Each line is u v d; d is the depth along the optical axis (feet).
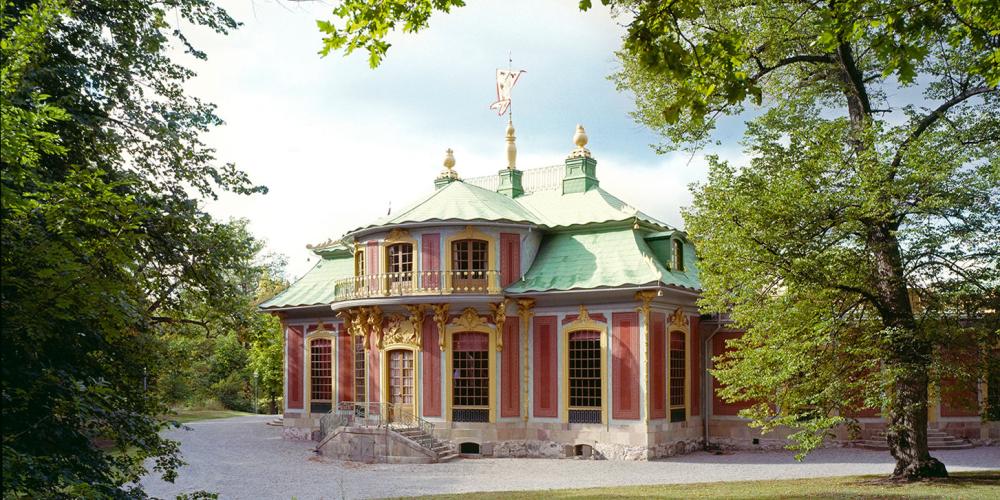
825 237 67.97
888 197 65.10
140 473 43.98
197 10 53.21
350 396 126.00
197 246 50.08
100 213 33.12
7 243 28.68
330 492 77.46
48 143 29.96
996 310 66.08
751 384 71.20
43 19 32.58
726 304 78.74
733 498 64.85
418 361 110.42
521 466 96.32
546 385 107.14
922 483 68.44
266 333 61.11
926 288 68.33
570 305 106.73
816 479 77.36
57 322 35.70
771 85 80.28
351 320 119.44
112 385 42.75
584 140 126.41
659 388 103.50
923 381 68.49
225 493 77.10
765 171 70.49
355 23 32.94
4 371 33.22
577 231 114.21
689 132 73.56
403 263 111.04
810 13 69.10
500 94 135.85
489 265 107.96
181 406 201.26
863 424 110.73
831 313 67.21
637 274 102.89
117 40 50.06
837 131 67.97
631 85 79.51
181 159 51.37
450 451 104.37
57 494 32.83
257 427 151.94
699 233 71.00
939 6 32.78
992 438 112.27
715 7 70.54
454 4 33.45
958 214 65.57
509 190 132.16
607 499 66.64
